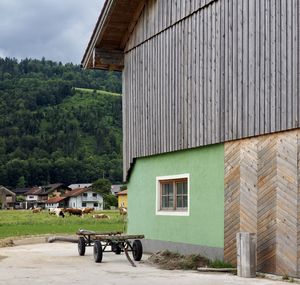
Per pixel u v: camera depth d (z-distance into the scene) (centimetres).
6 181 18900
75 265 1698
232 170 1597
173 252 1823
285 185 1391
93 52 2250
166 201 1984
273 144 1438
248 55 1536
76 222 5406
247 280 1351
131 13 2158
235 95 1584
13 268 1633
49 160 19238
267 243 1445
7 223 5209
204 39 1741
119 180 19025
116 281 1341
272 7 1452
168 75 1936
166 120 1939
